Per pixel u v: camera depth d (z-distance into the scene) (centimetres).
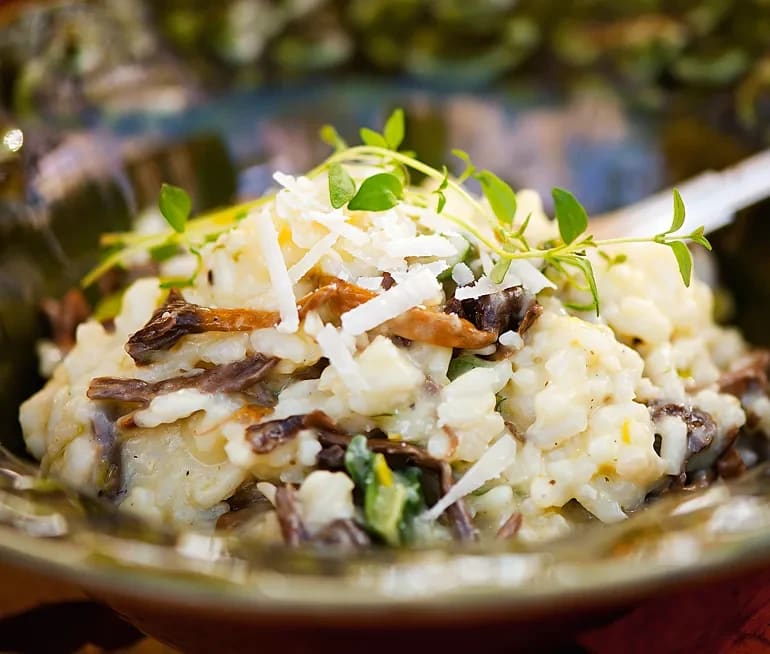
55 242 28
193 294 24
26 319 27
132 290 25
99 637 25
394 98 38
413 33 43
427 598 17
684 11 42
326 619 18
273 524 21
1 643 24
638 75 41
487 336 23
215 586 18
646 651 24
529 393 23
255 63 40
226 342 23
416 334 22
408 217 24
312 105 36
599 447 23
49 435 24
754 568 19
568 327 23
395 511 21
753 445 26
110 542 19
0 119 30
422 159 34
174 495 22
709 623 24
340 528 21
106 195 29
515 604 17
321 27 43
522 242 24
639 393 24
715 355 28
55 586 25
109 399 23
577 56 42
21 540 19
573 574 18
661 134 37
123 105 35
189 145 32
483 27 43
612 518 23
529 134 36
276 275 23
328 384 22
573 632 22
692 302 26
